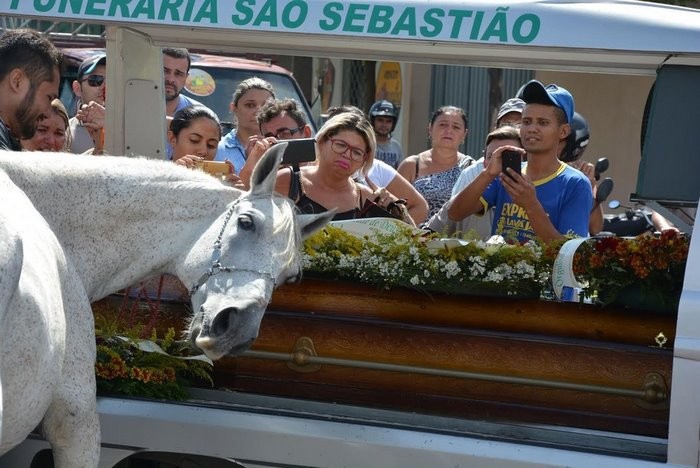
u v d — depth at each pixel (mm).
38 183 3225
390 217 4449
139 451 3734
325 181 4559
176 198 3350
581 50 3693
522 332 3746
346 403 3816
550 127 4750
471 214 5004
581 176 4824
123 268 3367
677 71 3660
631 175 10531
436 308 3812
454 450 3490
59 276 3061
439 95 12000
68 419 3131
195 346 3219
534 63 4473
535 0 3676
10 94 3699
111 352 3773
